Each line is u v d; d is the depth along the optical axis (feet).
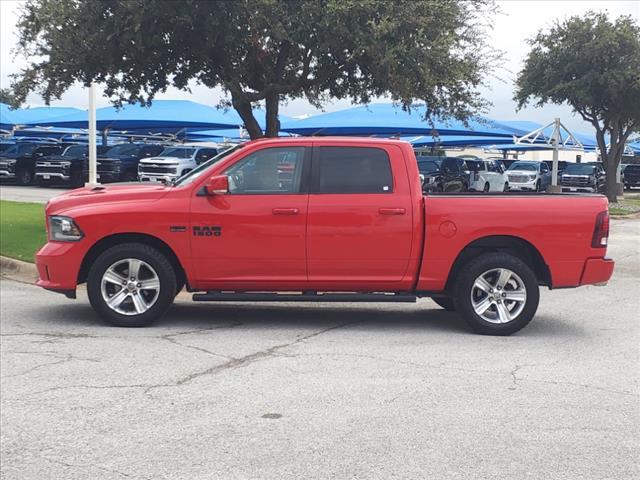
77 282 25.21
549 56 105.40
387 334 25.21
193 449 14.74
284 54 43.50
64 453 14.53
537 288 25.04
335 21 38.14
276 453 14.56
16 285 33.88
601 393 18.70
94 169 57.36
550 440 15.40
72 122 115.34
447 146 158.40
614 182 111.04
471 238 24.75
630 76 97.55
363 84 46.14
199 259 24.84
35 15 40.98
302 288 25.21
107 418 16.42
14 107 44.93
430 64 41.09
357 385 19.02
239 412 16.88
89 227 24.75
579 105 107.86
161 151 107.04
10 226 48.32
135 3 37.40
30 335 24.09
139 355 21.70
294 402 17.60
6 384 18.79
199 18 39.73
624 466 14.14
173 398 17.80
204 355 21.80
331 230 24.63
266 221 24.58
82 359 21.20
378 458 14.35
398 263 24.90
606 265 25.08
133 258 24.90
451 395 18.31
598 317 29.19
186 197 24.85
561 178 125.08
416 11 40.04
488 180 107.96
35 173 104.63
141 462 14.12
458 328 26.40
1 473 13.62
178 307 29.58
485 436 15.57
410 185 24.94
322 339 24.22
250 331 25.27
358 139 25.27
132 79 44.75
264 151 25.02
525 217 24.72
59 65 41.81
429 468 13.92
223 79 44.29
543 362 21.72
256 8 38.24
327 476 13.55
